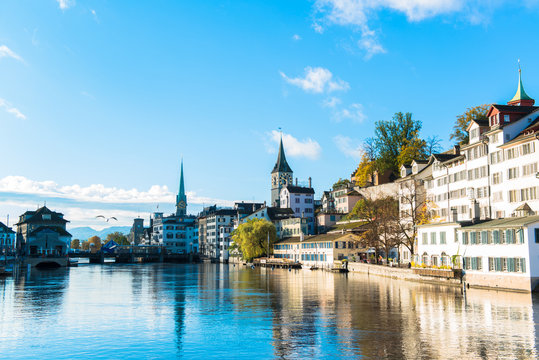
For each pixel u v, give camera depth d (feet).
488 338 103.50
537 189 195.72
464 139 315.78
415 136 408.67
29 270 406.21
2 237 620.49
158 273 367.45
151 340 109.91
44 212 572.51
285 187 602.85
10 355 97.96
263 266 467.52
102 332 119.14
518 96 253.03
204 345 104.53
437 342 101.04
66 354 98.53
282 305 161.27
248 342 106.42
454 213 216.13
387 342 102.32
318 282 251.60
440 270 210.79
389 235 309.42
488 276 186.91
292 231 510.17
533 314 128.57
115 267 485.97
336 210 490.49
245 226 498.28
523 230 168.55
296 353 96.17
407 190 322.96
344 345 100.99
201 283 261.24
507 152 215.92
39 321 135.44
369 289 204.33
